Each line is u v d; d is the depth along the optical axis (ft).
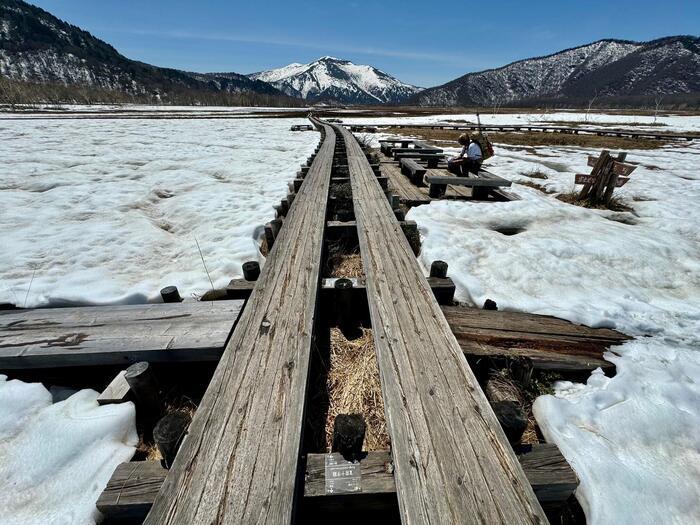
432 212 17.31
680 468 5.19
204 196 20.63
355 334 8.89
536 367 7.23
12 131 60.34
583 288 10.67
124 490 4.40
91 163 30.86
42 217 17.24
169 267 12.64
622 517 4.51
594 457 5.25
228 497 3.98
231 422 4.89
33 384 6.84
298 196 16.57
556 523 4.91
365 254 10.40
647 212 18.16
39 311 8.30
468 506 3.95
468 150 20.93
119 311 8.27
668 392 6.50
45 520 4.47
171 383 7.48
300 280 8.75
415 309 7.68
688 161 34.96
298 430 4.75
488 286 10.72
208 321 7.84
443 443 4.63
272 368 5.86
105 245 14.16
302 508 4.47
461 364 6.08
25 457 5.30
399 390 5.52
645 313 9.23
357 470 4.49
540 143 53.88
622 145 50.39
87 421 5.83
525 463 4.67
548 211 17.60
